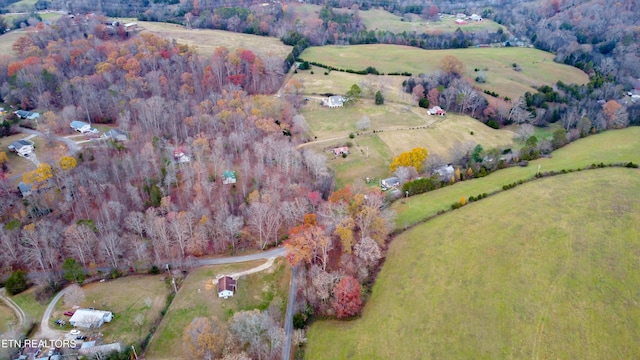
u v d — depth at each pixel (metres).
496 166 153.12
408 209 131.62
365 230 114.50
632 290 95.44
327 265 111.94
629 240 108.50
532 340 87.19
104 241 120.62
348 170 161.38
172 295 111.06
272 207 131.88
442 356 87.44
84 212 137.62
